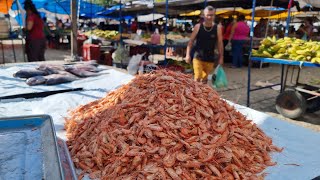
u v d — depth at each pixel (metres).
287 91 4.89
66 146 2.26
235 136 2.24
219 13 13.74
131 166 1.89
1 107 3.51
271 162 2.21
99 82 4.81
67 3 15.51
